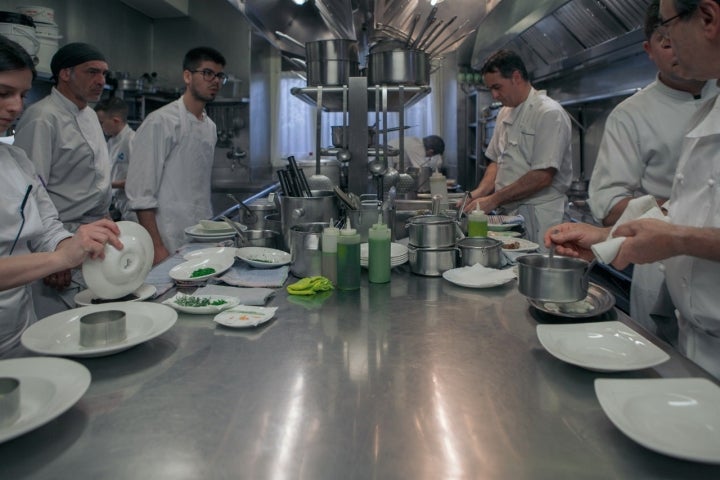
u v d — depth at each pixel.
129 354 0.97
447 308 1.25
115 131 4.08
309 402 0.79
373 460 0.64
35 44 3.12
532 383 0.85
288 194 1.92
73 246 1.15
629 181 1.88
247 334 1.08
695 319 1.21
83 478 0.61
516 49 4.65
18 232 1.42
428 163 5.50
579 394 0.81
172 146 2.61
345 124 2.41
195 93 2.66
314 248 1.48
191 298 1.26
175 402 0.79
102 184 2.63
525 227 2.81
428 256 1.54
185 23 5.85
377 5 2.69
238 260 1.67
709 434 0.67
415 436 0.69
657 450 0.60
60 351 0.89
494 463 0.63
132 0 5.33
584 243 1.22
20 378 0.80
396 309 1.25
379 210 1.72
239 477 0.60
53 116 2.37
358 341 1.04
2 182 1.39
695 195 1.19
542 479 0.60
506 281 1.40
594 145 3.98
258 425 0.72
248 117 5.80
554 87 4.68
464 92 6.48
